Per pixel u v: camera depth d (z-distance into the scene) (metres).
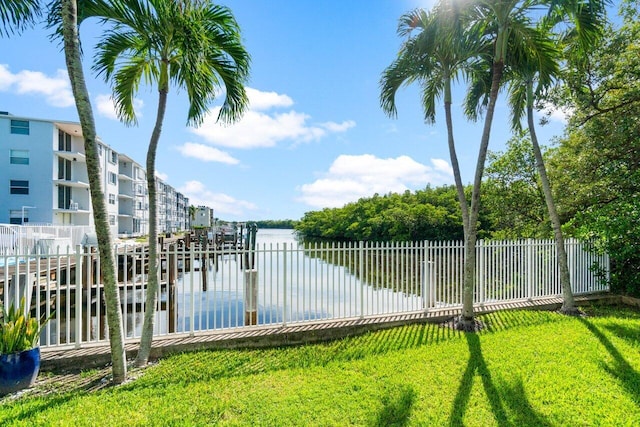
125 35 4.78
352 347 5.30
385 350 5.11
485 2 5.79
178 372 4.35
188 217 93.62
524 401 3.49
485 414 3.26
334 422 3.15
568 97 9.55
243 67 5.24
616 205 8.30
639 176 8.55
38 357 4.08
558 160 11.73
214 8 4.76
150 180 4.66
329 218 60.44
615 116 9.08
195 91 5.28
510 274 8.00
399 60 6.78
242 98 5.48
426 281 7.14
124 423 3.13
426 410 3.34
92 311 10.11
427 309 7.04
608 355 4.67
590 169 9.88
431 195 41.47
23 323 4.03
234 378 4.15
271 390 3.81
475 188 6.34
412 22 6.54
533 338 5.45
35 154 23.55
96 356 4.58
